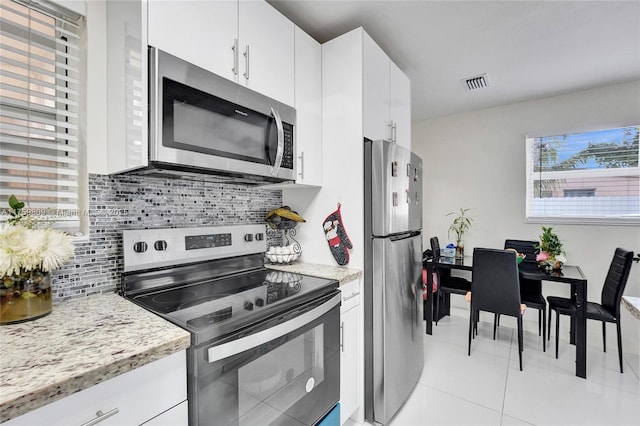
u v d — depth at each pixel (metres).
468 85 2.91
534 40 2.12
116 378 0.72
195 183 1.58
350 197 1.79
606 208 3.03
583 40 2.12
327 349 1.41
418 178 2.21
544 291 3.26
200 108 1.18
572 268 2.73
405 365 1.93
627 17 1.85
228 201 1.75
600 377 2.26
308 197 1.97
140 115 1.04
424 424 1.77
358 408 1.76
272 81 1.51
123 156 1.14
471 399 2.00
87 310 1.05
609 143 3.01
